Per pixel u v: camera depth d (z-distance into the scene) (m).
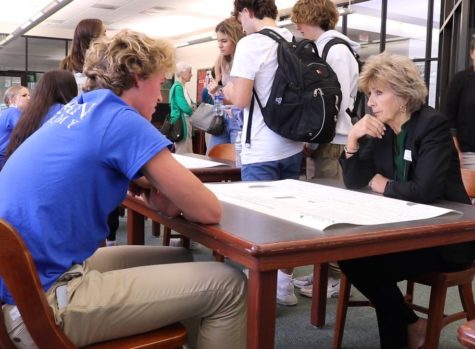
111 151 1.10
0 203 1.10
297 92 2.20
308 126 2.21
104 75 1.21
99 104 1.15
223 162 2.73
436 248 1.55
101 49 1.23
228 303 1.21
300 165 2.45
